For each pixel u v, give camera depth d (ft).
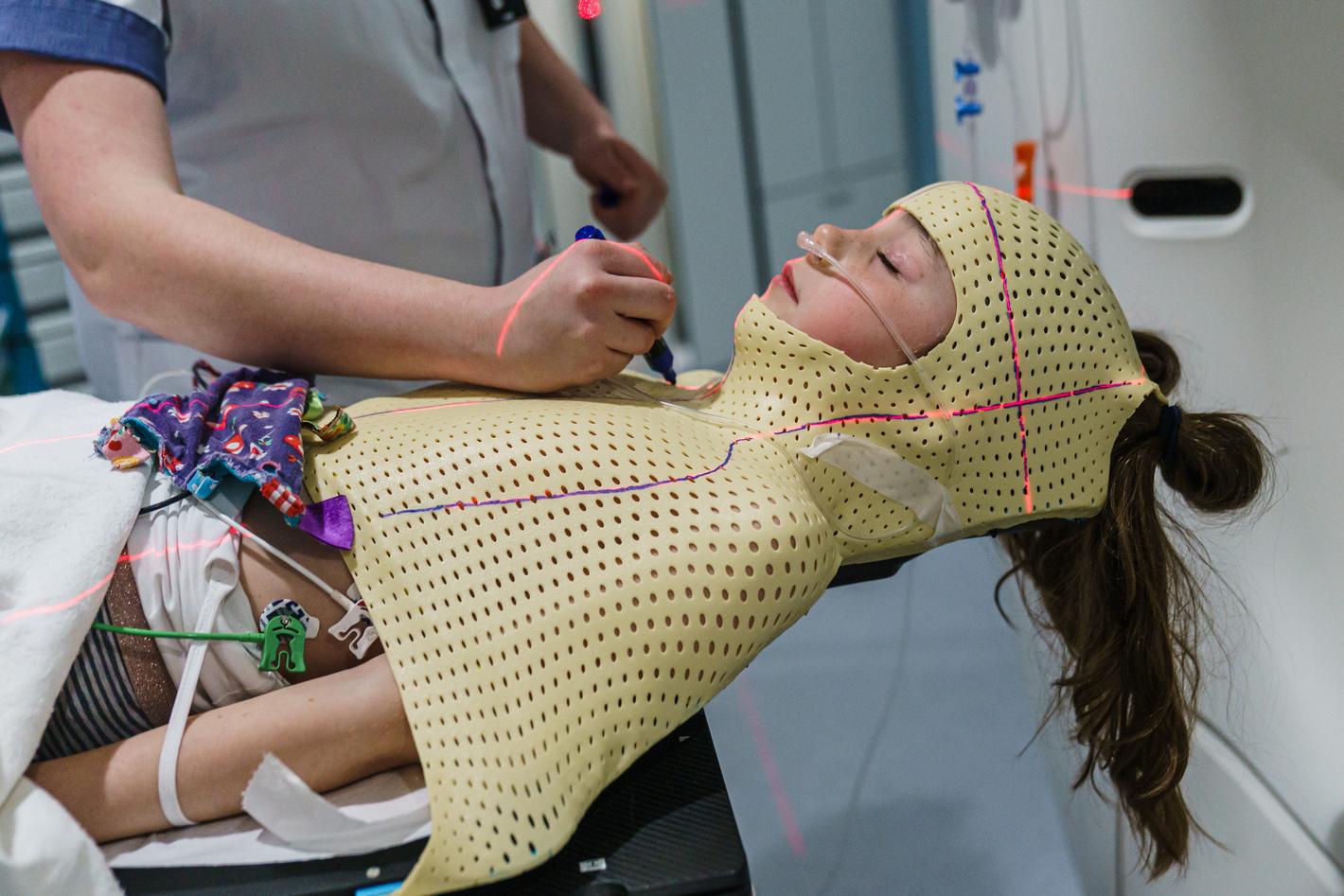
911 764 5.49
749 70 8.17
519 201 4.13
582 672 2.55
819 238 3.10
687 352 8.64
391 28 3.47
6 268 6.33
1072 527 3.42
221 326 2.86
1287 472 3.32
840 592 7.08
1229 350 3.45
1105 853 4.17
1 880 2.25
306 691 2.57
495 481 2.71
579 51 7.75
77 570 2.57
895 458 3.01
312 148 3.49
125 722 2.66
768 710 6.01
